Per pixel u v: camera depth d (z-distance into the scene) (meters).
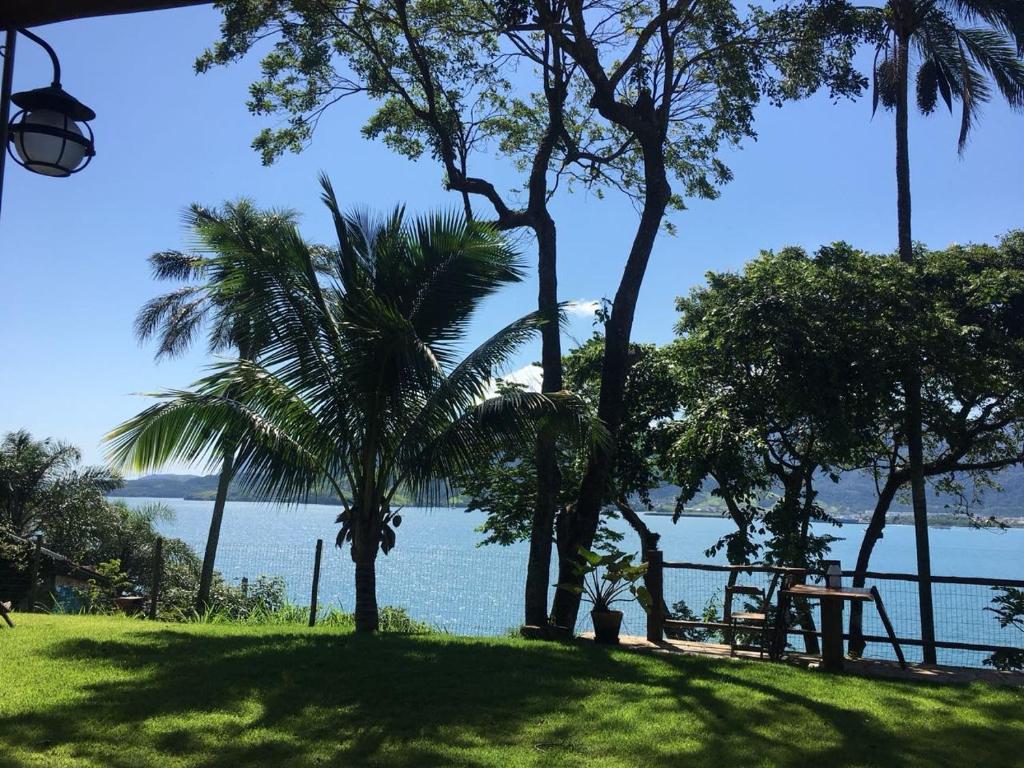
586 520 12.70
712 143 17.09
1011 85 14.10
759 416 13.54
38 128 5.02
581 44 12.68
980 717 7.10
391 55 15.92
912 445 12.55
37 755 5.33
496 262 11.53
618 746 6.02
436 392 11.11
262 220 11.97
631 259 13.28
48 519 26.09
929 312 12.80
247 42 14.58
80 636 9.97
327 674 8.02
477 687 7.68
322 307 11.36
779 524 13.52
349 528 11.76
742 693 7.77
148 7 4.20
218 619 15.41
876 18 13.52
